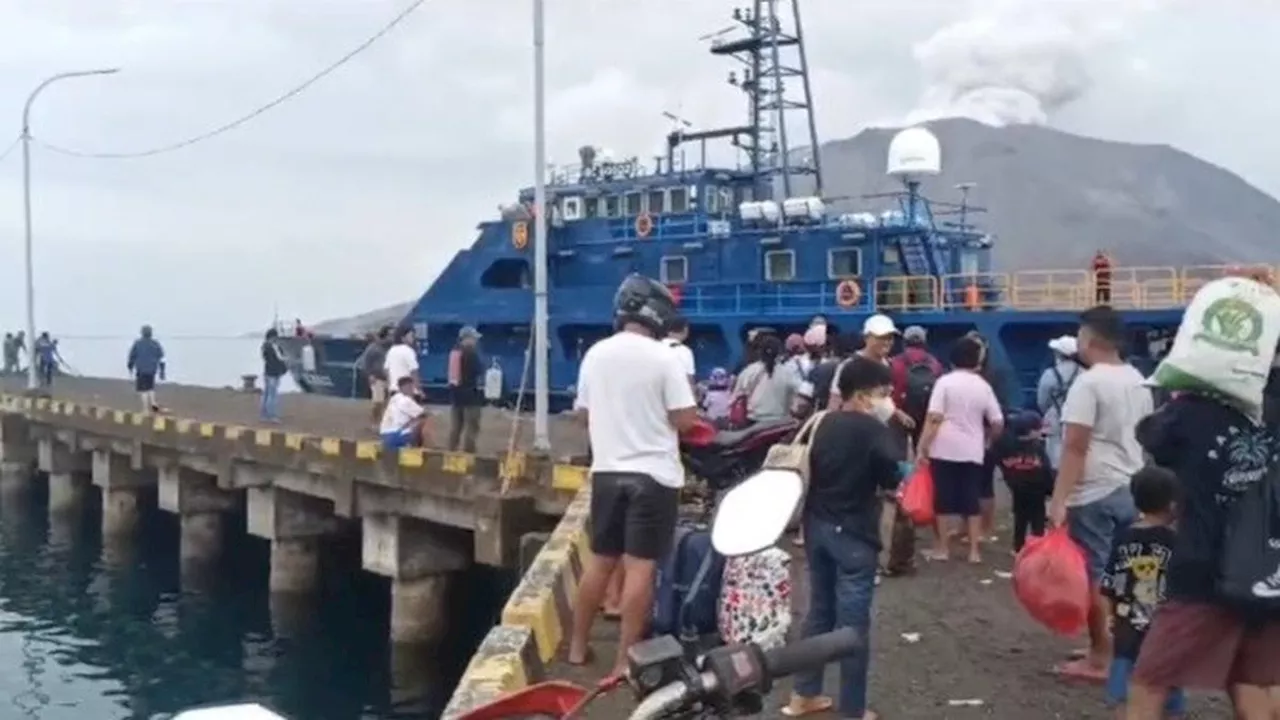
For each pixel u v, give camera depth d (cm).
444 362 3244
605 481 698
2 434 3541
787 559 651
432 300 3297
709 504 861
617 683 270
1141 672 485
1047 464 1082
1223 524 455
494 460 1661
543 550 954
